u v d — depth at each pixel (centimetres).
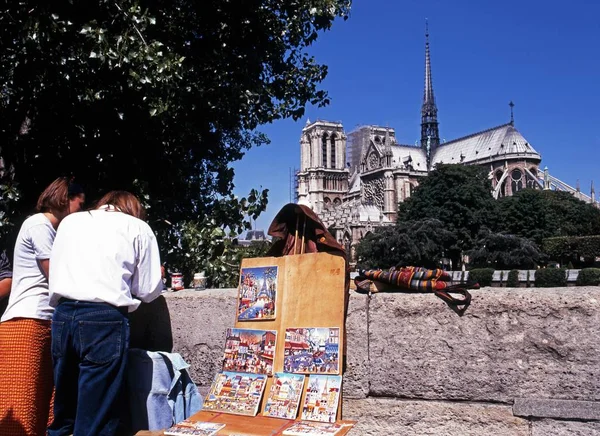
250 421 458
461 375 482
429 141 18312
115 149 946
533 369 464
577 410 447
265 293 511
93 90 839
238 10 998
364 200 15638
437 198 10006
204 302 582
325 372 467
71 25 772
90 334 439
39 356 498
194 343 580
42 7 752
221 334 572
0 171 870
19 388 486
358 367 509
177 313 589
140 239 481
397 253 9444
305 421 449
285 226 539
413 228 9619
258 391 477
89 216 475
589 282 4966
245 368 498
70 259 455
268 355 491
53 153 905
